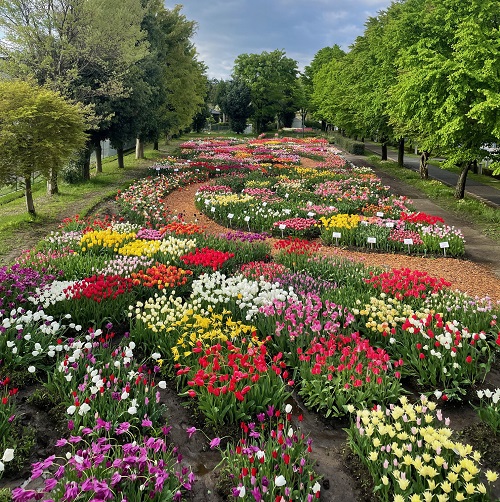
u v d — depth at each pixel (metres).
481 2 15.24
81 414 4.21
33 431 4.44
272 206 14.61
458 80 14.02
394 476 3.60
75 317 6.64
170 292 7.85
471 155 16.11
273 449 3.87
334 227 12.09
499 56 13.60
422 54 15.72
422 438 4.18
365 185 19.20
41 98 13.73
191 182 21.62
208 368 5.16
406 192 20.78
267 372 4.98
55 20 18.92
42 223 13.76
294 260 9.41
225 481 3.93
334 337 5.98
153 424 4.55
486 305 6.81
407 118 17.98
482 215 15.45
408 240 10.77
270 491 3.50
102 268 8.73
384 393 4.93
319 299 6.90
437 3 16.95
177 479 3.64
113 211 15.43
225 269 9.06
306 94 74.56
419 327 5.96
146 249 9.62
